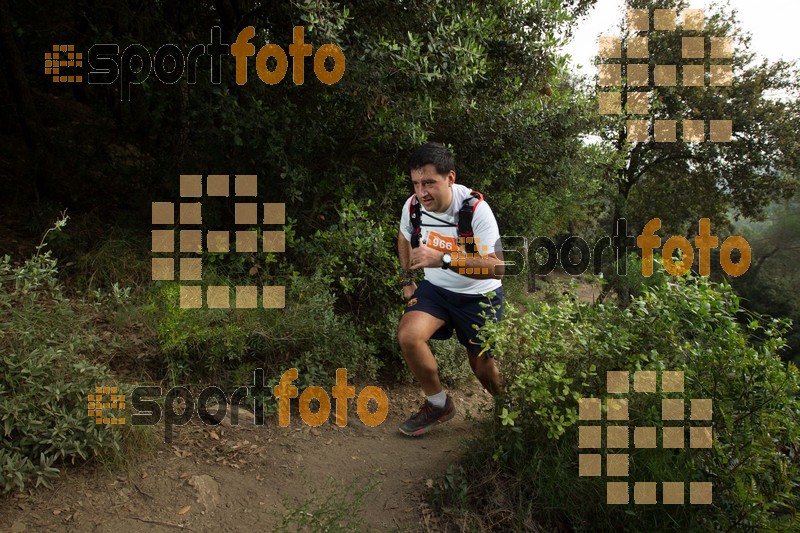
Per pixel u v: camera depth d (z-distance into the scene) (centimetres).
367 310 454
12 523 220
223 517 252
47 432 245
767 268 2675
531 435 288
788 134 1625
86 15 496
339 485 288
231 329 347
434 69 394
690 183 1753
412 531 258
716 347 280
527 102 556
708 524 258
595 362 288
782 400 266
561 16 496
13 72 472
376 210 464
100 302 346
